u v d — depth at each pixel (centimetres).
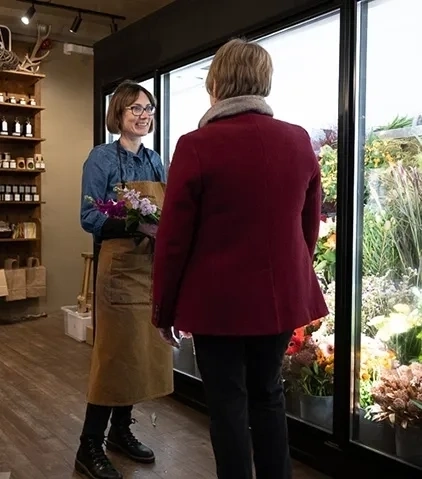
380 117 229
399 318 226
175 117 353
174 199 144
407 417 219
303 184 154
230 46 157
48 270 627
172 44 329
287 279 149
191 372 336
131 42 369
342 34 229
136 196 221
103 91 404
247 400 158
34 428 293
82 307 504
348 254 233
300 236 156
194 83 344
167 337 163
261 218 146
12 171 581
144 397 236
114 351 231
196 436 284
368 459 229
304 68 268
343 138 232
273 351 158
